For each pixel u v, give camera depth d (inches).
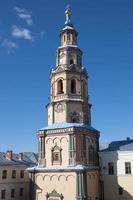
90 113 2507.4
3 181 2559.1
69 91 2384.4
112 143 2564.0
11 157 2800.2
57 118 2348.7
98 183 2320.4
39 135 2321.6
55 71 2466.8
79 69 2460.6
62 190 2107.5
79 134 2202.3
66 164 2154.3
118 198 2267.5
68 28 2586.1
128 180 2257.6
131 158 2282.2
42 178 2215.8
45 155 2271.2
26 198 2765.7
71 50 2516.0
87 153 2258.9
